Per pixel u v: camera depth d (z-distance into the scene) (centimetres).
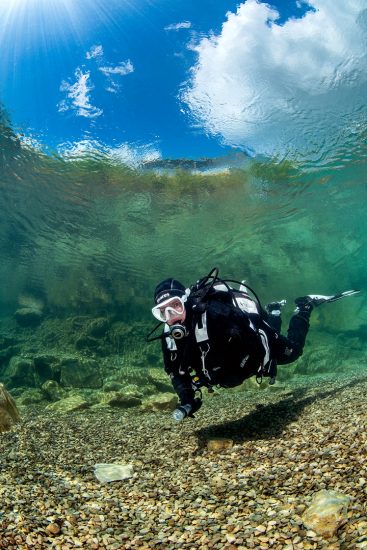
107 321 820
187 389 196
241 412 254
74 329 828
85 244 938
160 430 237
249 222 895
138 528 120
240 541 107
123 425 260
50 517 124
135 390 445
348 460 139
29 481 154
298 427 195
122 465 177
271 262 1158
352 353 676
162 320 189
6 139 586
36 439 220
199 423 242
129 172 658
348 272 1349
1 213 807
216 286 196
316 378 452
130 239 923
